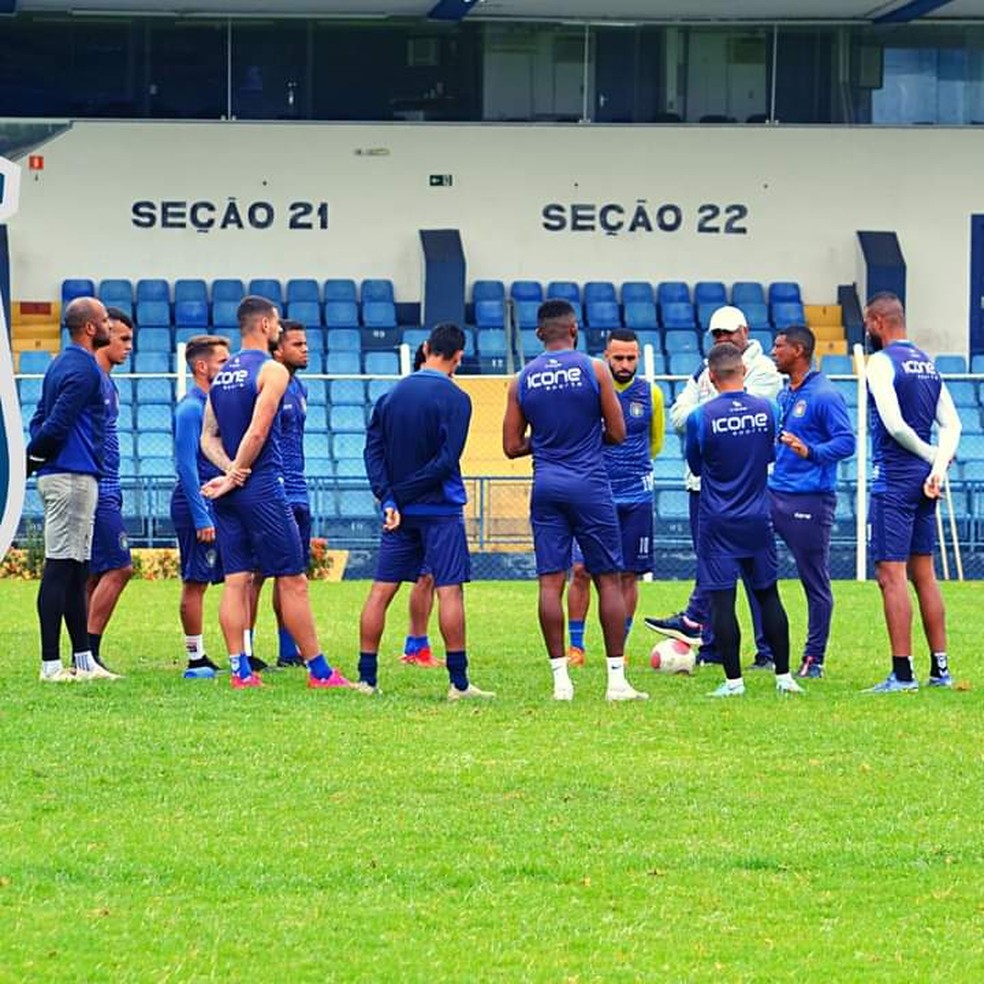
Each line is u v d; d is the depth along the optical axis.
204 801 19.19
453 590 25.98
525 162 72.94
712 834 18.16
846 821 18.73
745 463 26.19
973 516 57.38
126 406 61.44
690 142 73.19
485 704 25.27
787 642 26.61
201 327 69.44
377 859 17.09
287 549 26.34
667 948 14.78
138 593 43.66
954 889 16.45
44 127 58.03
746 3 69.88
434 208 72.62
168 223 71.62
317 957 14.41
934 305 73.88
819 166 73.50
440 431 25.81
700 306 72.12
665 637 31.42
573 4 69.75
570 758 21.52
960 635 34.31
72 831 17.91
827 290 73.38
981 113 73.81
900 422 26.12
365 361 67.50
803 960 14.52
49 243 71.12
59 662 27.05
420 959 14.41
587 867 16.97
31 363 65.44
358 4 69.88
